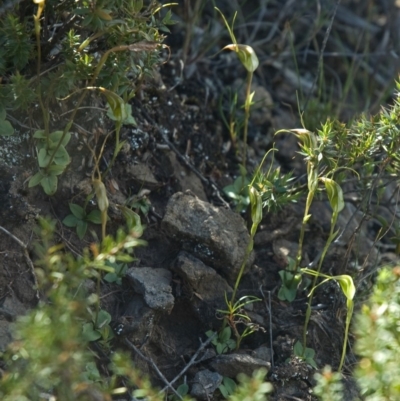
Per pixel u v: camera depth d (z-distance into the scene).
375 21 8.56
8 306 4.60
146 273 4.98
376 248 6.10
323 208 6.16
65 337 3.37
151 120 5.78
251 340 5.06
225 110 6.54
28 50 4.71
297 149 6.74
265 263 5.50
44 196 5.05
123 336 4.71
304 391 4.84
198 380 4.70
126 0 4.74
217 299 5.07
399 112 4.84
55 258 3.73
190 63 6.59
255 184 5.54
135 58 4.93
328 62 7.95
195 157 6.00
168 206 5.15
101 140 5.34
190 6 7.01
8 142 4.96
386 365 3.62
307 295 5.37
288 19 7.71
